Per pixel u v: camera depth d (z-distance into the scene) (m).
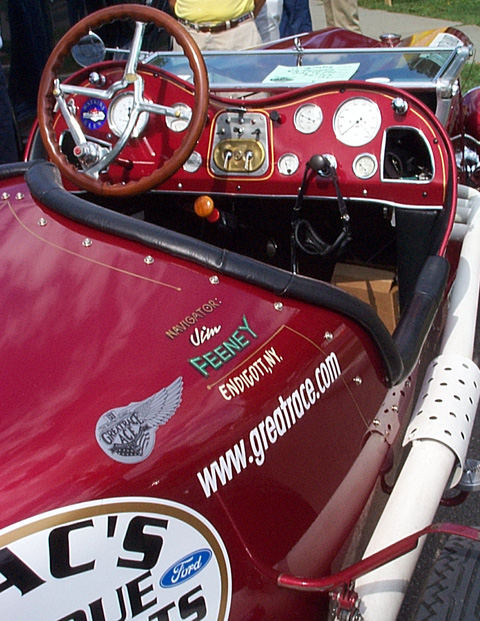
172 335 1.72
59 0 5.03
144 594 1.56
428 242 2.54
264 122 2.55
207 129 2.60
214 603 1.64
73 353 1.67
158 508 1.57
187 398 1.65
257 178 2.60
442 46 3.02
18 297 1.76
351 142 2.51
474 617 1.76
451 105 2.83
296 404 1.77
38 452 1.52
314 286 1.83
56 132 2.76
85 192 2.77
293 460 1.76
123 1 5.48
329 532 1.86
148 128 2.63
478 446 2.93
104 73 2.66
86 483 1.50
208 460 1.63
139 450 1.58
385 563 1.74
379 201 2.54
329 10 6.30
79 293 1.77
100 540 1.50
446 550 1.90
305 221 2.62
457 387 2.21
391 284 2.71
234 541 1.66
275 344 1.78
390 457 2.12
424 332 2.17
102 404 1.61
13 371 1.64
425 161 2.59
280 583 1.72
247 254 2.96
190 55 2.30
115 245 1.86
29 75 4.69
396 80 2.71
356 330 1.92
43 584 1.44
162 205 2.91
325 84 2.49
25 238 1.89
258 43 4.25
